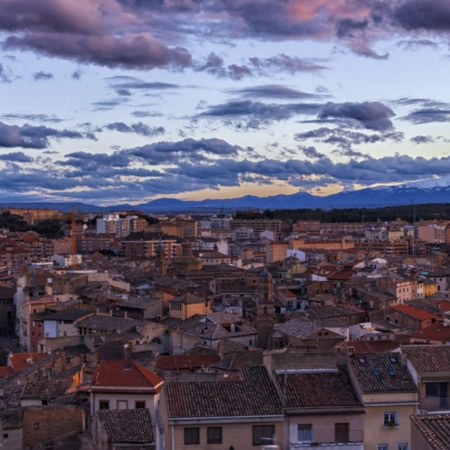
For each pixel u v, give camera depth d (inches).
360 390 3043.8
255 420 2979.8
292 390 3083.2
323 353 3255.4
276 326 7411.4
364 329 7519.7
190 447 2945.4
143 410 3934.5
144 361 5880.9
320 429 3006.9
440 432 2299.5
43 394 4857.3
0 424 4205.2
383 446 3019.2
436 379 3056.1
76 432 4281.5
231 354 5777.6
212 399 3048.7
